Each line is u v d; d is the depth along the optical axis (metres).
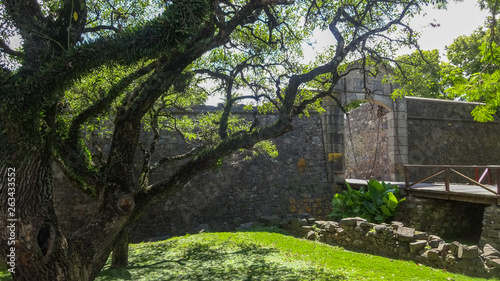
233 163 9.20
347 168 15.20
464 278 4.66
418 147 11.80
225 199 9.59
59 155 3.00
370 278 4.49
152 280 4.52
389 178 11.61
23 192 2.31
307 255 5.87
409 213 8.10
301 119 10.73
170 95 6.00
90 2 5.10
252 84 5.08
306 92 6.43
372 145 13.03
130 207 2.79
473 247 5.16
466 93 4.61
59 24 2.82
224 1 4.00
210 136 6.43
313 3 4.88
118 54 2.51
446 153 12.16
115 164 2.89
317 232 7.56
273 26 4.86
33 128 2.32
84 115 3.19
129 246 6.97
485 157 12.66
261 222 9.19
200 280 4.52
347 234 6.86
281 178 10.16
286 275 4.68
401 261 5.56
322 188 10.44
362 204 8.41
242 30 5.62
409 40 4.99
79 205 8.45
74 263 2.53
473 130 12.70
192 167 3.44
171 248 6.45
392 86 11.38
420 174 11.64
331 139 10.59
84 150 3.35
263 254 5.90
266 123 10.09
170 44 2.58
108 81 5.09
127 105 3.12
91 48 2.44
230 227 9.38
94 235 2.70
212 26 3.44
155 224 8.95
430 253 5.41
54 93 2.39
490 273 4.81
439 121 12.27
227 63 6.02
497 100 4.52
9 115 2.22
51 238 2.40
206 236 7.44
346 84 10.71
